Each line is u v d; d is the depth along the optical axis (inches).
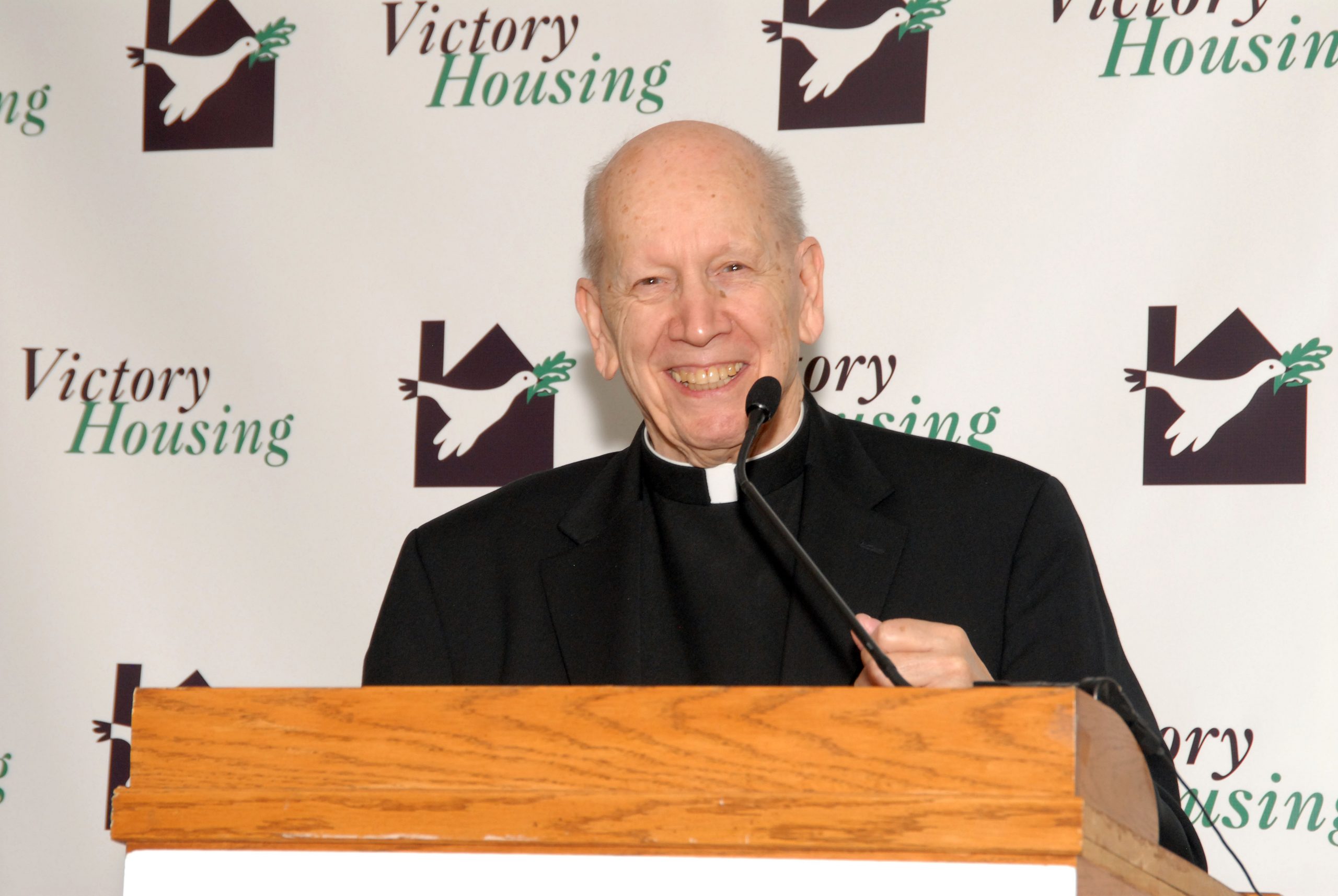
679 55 251.1
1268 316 223.8
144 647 248.7
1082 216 232.2
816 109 243.9
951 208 236.8
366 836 97.5
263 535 250.2
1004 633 165.9
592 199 184.4
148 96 264.5
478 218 254.4
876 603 167.6
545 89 255.4
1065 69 235.8
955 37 240.5
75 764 246.7
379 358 252.7
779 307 173.9
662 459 186.2
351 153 258.5
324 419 252.1
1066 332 230.2
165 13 266.2
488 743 97.8
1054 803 87.6
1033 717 89.6
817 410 189.8
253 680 245.9
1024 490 175.2
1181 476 223.1
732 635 175.6
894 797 90.1
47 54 267.1
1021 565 168.7
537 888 94.5
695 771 94.2
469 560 187.9
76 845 244.5
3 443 256.5
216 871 99.6
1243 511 220.4
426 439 249.8
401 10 261.4
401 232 255.6
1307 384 220.8
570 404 248.1
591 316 191.6
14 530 253.6
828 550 173.2
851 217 239.6
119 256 260.4
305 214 257.9
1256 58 229.8
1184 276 227.3
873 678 119.8
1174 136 230.7
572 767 96.1
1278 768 214.1
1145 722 110.2
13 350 259.1
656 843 93.0
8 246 262.1
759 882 91.3
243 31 264.4
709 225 170.4
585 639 176.9
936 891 88.7
